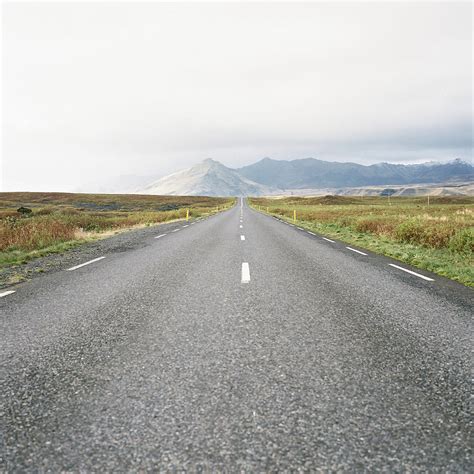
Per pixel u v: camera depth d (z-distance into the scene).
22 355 3.61
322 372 3.21
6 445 2.26
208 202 113.06
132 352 3.65
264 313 4.93
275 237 15.51
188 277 7.27
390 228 17.00
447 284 6.91
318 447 2.23
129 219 29.44
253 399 2.76
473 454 2.18
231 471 2.03
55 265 8.95
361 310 5.12
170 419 2.51
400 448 2.23
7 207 66.44
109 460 2.12
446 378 3.13
